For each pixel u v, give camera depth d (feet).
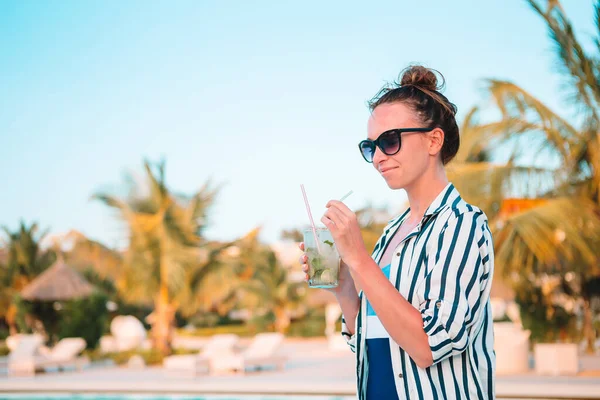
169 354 58.44
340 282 6.19
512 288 45.03
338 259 6.02
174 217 59.31
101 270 64.54
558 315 45.09
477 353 5.28
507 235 35.81
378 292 4.89
